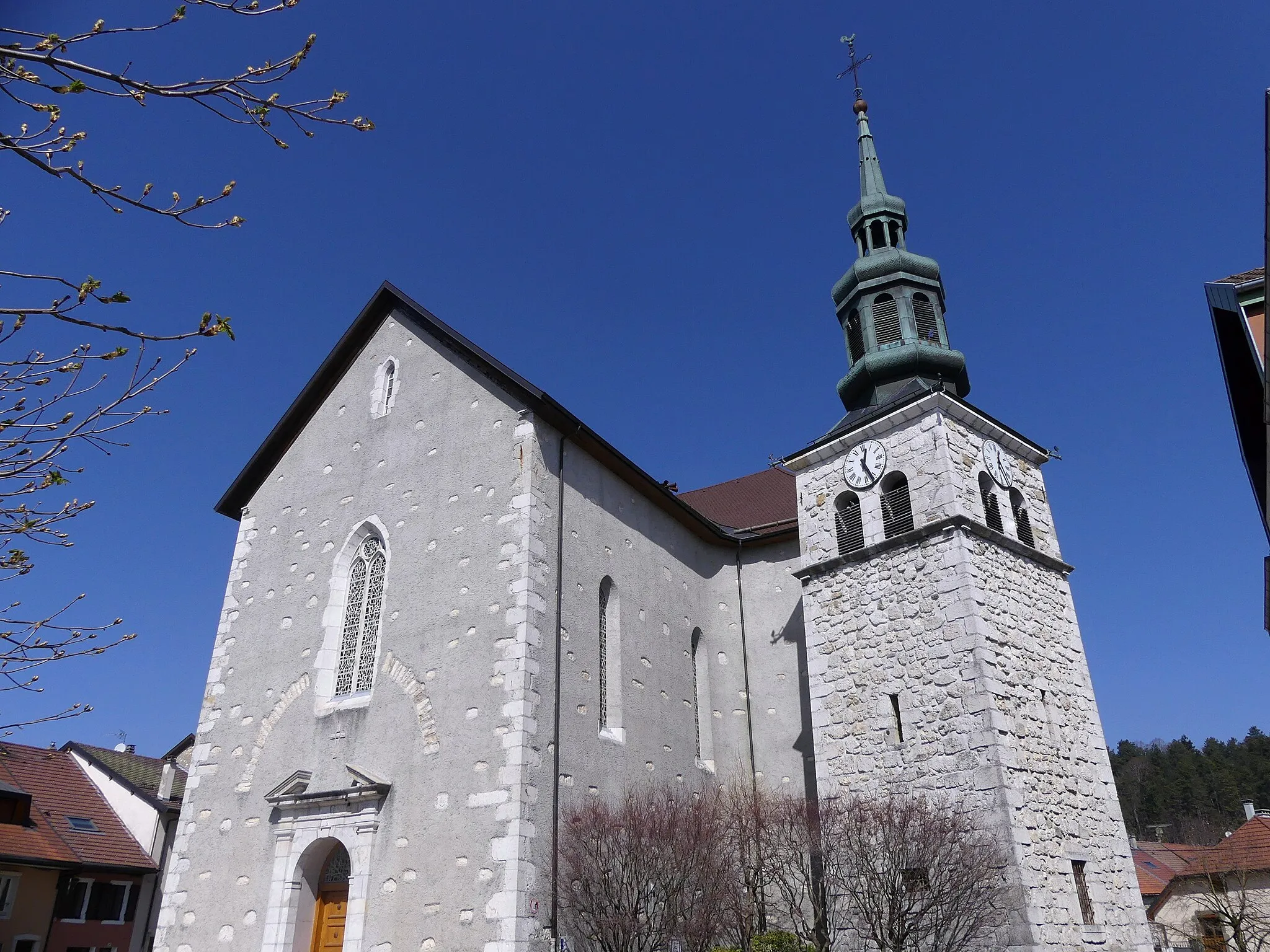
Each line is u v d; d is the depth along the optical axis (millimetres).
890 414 22656
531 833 16344
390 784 17906
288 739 19984
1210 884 28125
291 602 21828
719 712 24172
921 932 15867
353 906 17094
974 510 21359
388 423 22547
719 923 15570
